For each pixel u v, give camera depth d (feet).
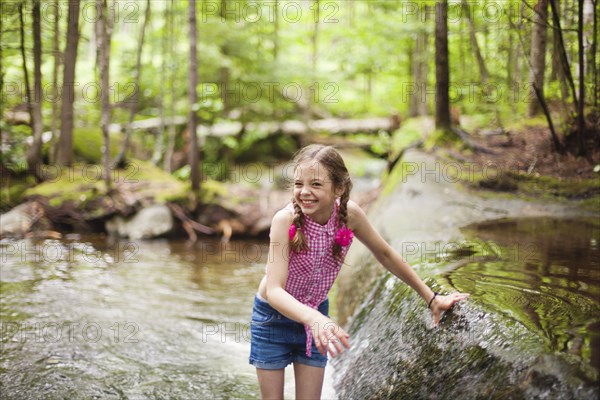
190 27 27.78
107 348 13.38
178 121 41.04
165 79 39.81
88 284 18.54
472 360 7.34
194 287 19.02
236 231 28.32
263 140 46.91
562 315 7.69
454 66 31.96
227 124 45.06
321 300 8.77
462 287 9.21
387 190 22.80
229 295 18.26
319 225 8.09
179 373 12.29
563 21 21.11
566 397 5.81
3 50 28.58
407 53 43.39
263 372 8.63
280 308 7.74
